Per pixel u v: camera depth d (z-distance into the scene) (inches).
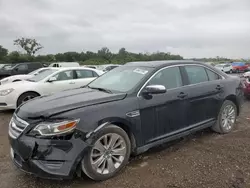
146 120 155.5
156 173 143.6
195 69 195.6
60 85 339.9
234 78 225.5
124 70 188.4
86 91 167.2
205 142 192.1
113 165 140.4
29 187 131.1
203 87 191.5
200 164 154.1
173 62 185.5
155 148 180.9
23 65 869.2
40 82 328.8
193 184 131.0
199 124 189.0
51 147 122.4
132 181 135.6
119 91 158.7
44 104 139.2
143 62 193.3
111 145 139.3
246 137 203.5
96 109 135.7
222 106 206.4
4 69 881.5
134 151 152.8
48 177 122.9
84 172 131.9
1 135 219.1
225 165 152.1
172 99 168.7
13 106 307.3
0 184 134.2
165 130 166.6
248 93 347.6
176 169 148.0
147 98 156.6
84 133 127.8
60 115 126.0
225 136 206.2
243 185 129.1
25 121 129.3
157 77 169.5
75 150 125.0
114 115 139.4
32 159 123.3
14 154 135.9
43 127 124.0
